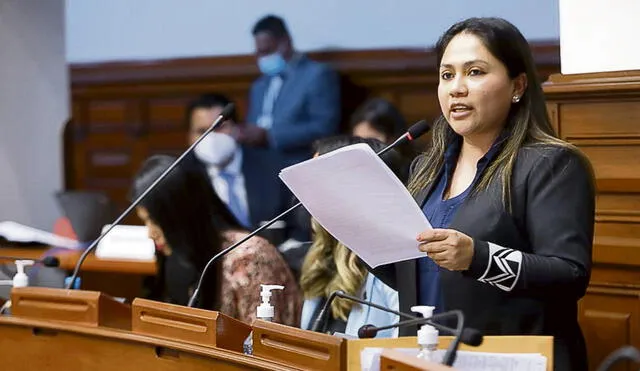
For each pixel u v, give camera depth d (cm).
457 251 546
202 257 784
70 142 1734
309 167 545
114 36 1761
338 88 1527
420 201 623
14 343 659
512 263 550
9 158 1764
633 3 812
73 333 632
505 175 581
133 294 1161
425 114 1530
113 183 1784
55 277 906
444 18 1512
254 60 1666
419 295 608
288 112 1510
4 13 1753
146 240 1184
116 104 1773
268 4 1639
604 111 775
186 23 1709
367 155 531
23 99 1772
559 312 584
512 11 1464
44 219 1773
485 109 585
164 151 1748
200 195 788
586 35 830
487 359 500
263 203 1493
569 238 562
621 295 772
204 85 1703
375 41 1554
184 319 589
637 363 761
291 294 781
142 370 600
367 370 509
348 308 693
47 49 1781
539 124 594
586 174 579
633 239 767
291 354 535
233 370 555
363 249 579
